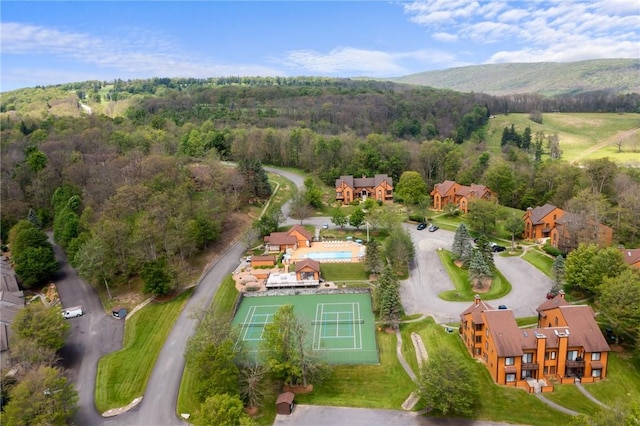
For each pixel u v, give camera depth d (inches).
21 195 6102.4
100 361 3245.6
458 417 2532.0
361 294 4082.2
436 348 3176.7
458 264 4493.1
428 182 7303.2
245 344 3179.1
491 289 3954.2
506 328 2847.0
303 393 2807.6
